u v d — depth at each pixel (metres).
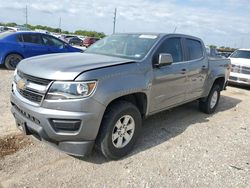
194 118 6.29
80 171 3.61
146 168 3.83
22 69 3.83
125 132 4.01
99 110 3.50
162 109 4.91
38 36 10.93
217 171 3.94
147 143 4.63
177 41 5.27
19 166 3.60
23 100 3.64
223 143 4.97
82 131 3.44
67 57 4.18
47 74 3.45
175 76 4.94
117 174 3.62
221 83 7.12
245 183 3.70
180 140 4.90
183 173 3.80
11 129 4.64
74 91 3.35
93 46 5.35
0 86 7.66
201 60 5.89
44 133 3.47
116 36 5.38
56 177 3.44
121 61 4.05
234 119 6.59
